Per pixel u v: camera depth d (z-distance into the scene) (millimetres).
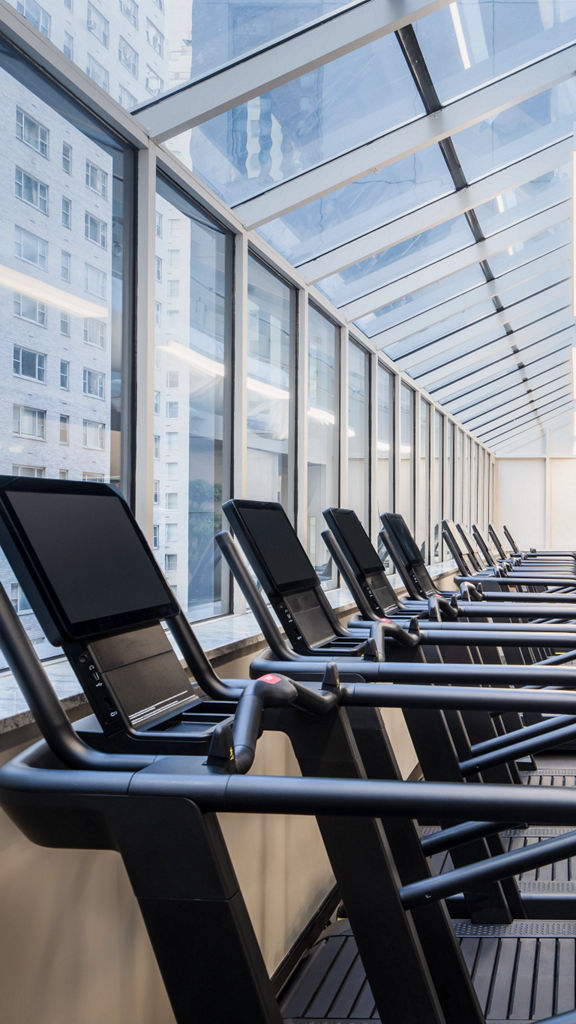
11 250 2316
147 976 2021
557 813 1004
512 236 6797
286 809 1073
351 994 2553
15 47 2357
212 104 3150
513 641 2459
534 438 20547
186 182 3449
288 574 2434
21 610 2383
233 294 4152
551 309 9898
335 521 3256
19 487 1368
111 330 2945
